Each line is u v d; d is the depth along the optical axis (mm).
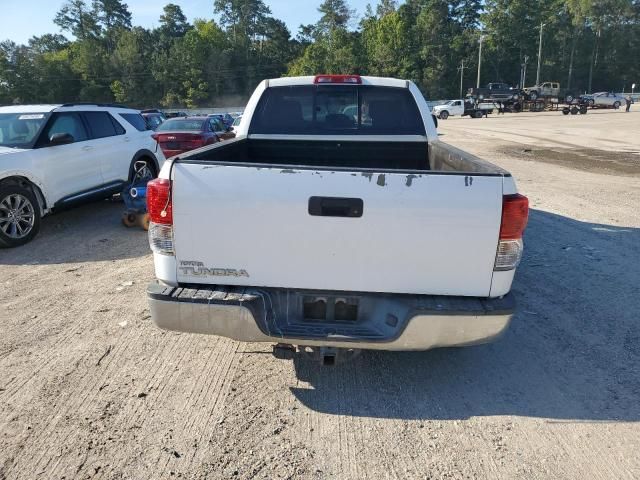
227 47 109312
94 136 8367
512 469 2758
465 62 98125
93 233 7500
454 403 3355
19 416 3125
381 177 2783
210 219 2896
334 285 2932
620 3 103312
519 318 4641
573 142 22203
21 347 3998
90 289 5242
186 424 3072
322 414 3207
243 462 2768
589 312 4762
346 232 2842
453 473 2719
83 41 107062
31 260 6230
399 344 2906
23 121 7527
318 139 5102
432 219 2797
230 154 4383
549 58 103250
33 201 6969
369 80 5039
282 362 3816
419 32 97250
